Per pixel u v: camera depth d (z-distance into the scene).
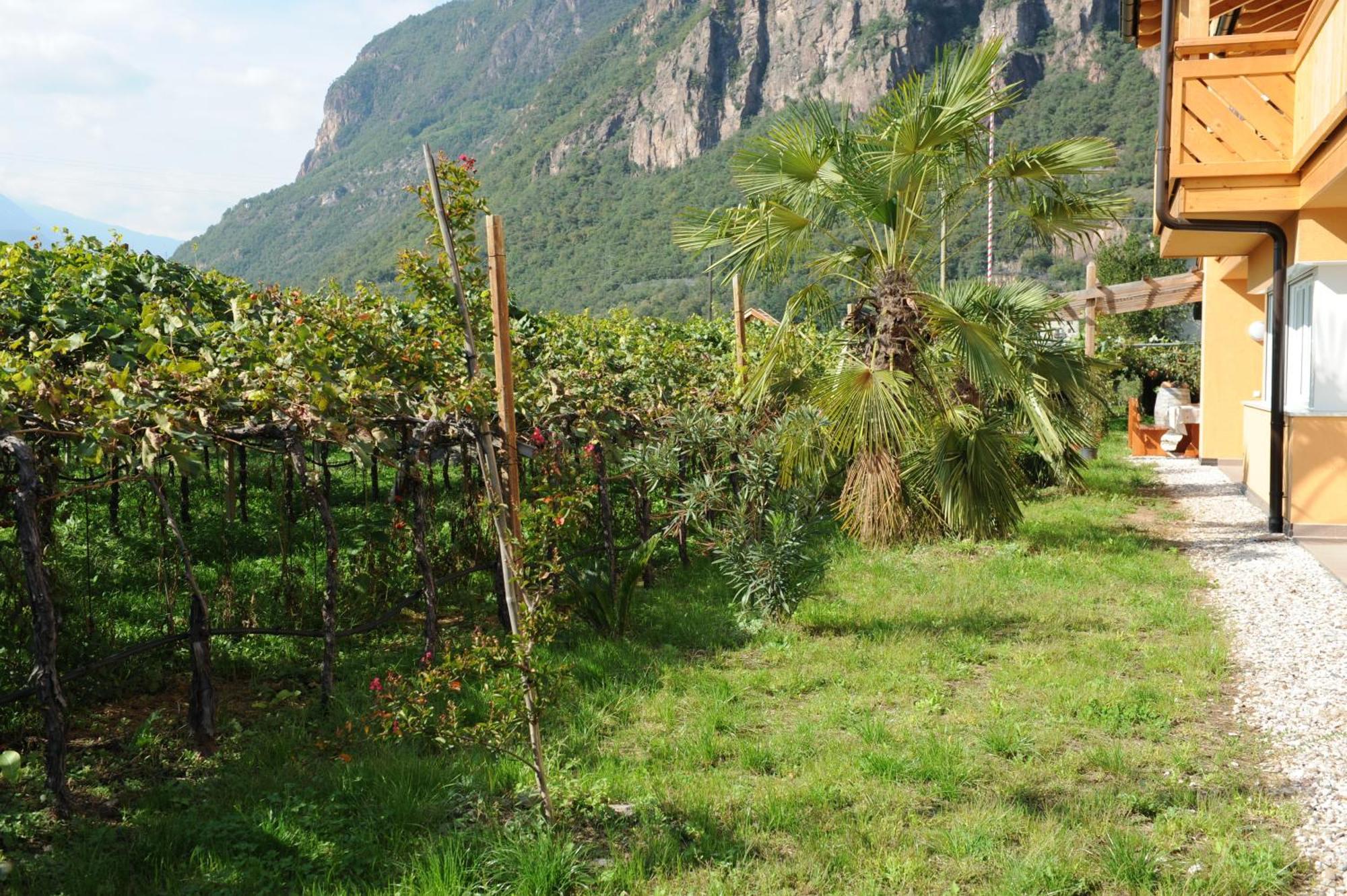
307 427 5.33
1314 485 9.39
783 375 9.76
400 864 3.51
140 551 7.97
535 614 4.00
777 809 3.96
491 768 4.34
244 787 4.20
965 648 6.26
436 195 4.45
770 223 8.93
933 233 9.57
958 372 9.85
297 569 7.02
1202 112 8.69
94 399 4.65
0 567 5.41
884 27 129.12
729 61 157.75
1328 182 7.49
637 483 8.44
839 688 5.66
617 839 3.80
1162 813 3.93
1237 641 6.31
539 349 9.62
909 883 3.45
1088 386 10.60
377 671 5.90
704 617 7.20
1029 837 3.75
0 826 3.76
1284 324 9.51
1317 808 3.94
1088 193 9.23
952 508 8.88
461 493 11.33
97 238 8.73
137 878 3.45
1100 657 6.04
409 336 7.35
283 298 8.33
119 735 4.94
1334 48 6.96
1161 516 11.30
